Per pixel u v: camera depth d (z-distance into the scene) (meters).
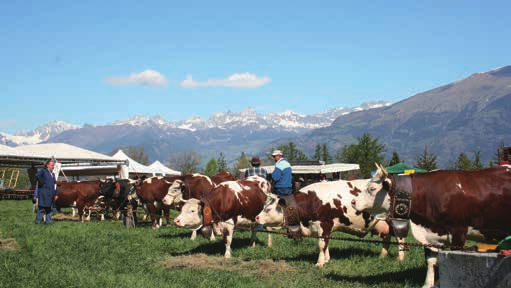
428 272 8.41
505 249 6.66
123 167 44.16
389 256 11.70
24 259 11.13
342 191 11.18
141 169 48.34
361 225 11.18
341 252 12.52
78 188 22.94
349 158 70.06
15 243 14.04
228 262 11.41
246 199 12.63
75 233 16.48
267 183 14.00
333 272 10.06
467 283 6.54
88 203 23.08
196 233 16.00
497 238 8.28
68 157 41.59
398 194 8.52
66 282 8.75
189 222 11.85
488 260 6.26
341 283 9.10
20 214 26.23
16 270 9.58
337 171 33.16
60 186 22.84
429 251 8.51
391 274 9.73
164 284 8.77
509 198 8.06
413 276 9.48
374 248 13.02
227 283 9.17
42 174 20.38
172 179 19.27
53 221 22.44
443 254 6.93
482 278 6.33
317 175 32.81
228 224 12.29
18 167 49.72
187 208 11.91
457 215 8.23
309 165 34.16
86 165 44.34
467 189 8.24
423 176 8.63
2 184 52.22
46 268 10.02
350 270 10.28
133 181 20.67
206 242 14.38
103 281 8.82
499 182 8.20
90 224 20.36
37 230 17.23
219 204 12.12
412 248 12.77
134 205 20.34
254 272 10.26
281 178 13.81
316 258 11.75
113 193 20.19
